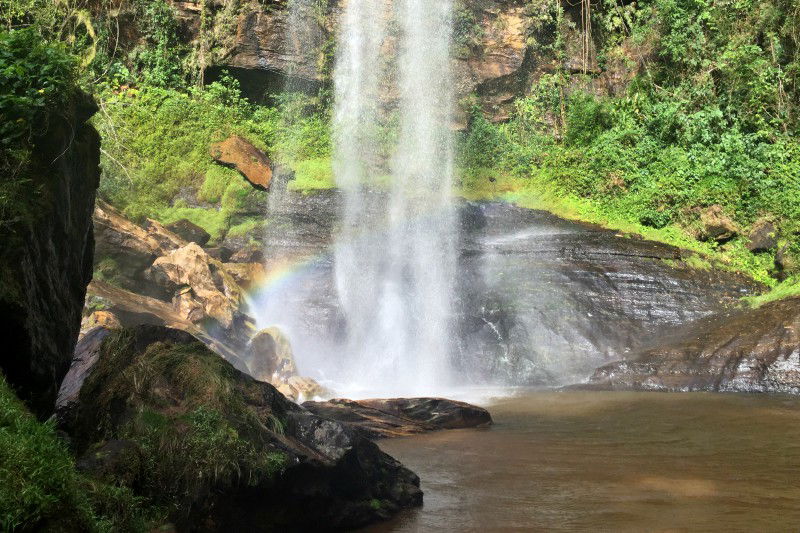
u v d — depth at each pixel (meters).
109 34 21.50
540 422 10.02
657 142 23.34
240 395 5.05
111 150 18.83
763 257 19.72
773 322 14.78
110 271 13.16
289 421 5.30
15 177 4.88
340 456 5.14
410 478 5.95
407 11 24.34
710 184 21.33
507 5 25.77
